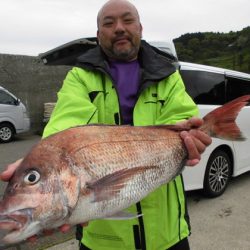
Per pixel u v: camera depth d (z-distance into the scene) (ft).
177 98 7.23
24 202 5.05
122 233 7.06
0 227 4.98
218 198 18.90
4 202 5.12
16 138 48.26
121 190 5.63
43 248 13.50
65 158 5.33
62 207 5.14
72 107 6.93
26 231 5.03
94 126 5.87
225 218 16.31
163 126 6.44
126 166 5.77
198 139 6.47
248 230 15.10
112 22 7.26
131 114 7.27
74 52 20.40
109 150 5.69
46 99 53.93
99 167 5.51
